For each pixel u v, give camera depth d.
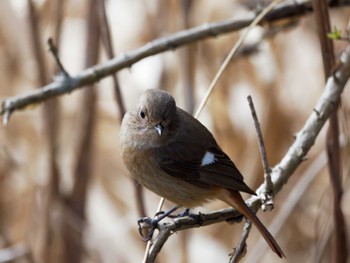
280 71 13.85
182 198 9.66
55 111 12.48
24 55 14.44
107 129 14.38
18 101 9.89
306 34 14.04
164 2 13.69
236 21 10.80
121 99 10.60
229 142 13.78
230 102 13.91
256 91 13.89
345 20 13.95
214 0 14.20
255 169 13.45
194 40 10.60
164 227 7.84
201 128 9.78
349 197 13.12
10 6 14.42
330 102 8.98
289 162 8.63
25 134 13.91
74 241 12.66
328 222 11.20
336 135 9.62
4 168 13.69
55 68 12.68
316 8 9.48
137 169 9.71
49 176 12.48
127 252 13.23
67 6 14.72
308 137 8.79
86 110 12.59
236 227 13.62
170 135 9.52
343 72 9.12
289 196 13.05
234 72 13.96
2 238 12.86
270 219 13.80
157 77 14.17
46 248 12.52
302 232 13.56
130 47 14.52
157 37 13.70
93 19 12.22
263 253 12.11
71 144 13.73
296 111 13.76
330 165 9.72
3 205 13.56
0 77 14.42
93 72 10.19
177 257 12.91
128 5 14.86
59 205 12.55
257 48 12.30
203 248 13.42
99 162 14.15
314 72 13.91
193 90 12.63
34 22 12.26
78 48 14.94
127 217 13.60
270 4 10.41
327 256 11.96
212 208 13.55
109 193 13.94
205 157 9.46
